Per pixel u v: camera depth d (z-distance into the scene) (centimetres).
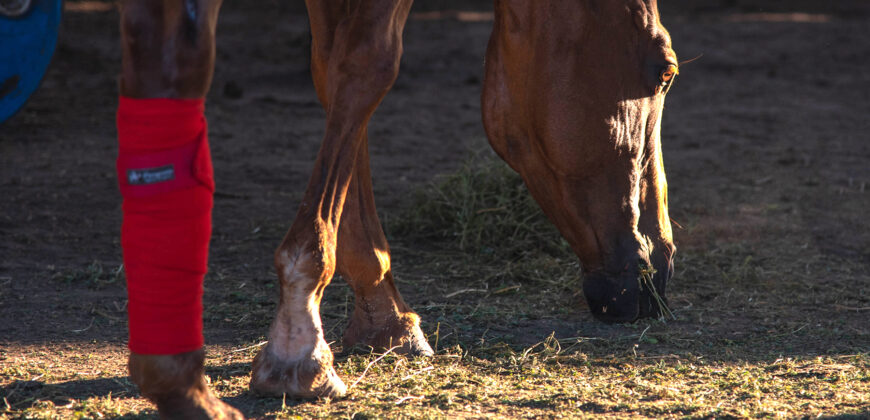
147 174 384
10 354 586
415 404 490
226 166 1263
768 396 515
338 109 482
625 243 624
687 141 1531
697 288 782
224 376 542
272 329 496
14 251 843
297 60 2347
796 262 873
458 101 1891
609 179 605
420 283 788
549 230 907
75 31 2505
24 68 885
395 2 482
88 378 540
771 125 1698
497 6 590
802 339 649
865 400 504
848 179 1270
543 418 472
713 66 2422
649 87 592
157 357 395
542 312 706
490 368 568
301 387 486
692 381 548
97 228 937
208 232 401
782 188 1206
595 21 570
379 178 1202
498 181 969
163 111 382
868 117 1791
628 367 577
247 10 3300
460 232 928
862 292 776
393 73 486
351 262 566
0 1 857
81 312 688
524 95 583
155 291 389
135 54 380
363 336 588
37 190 1073
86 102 1689
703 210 1077
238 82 2022
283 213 1031
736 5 3856
